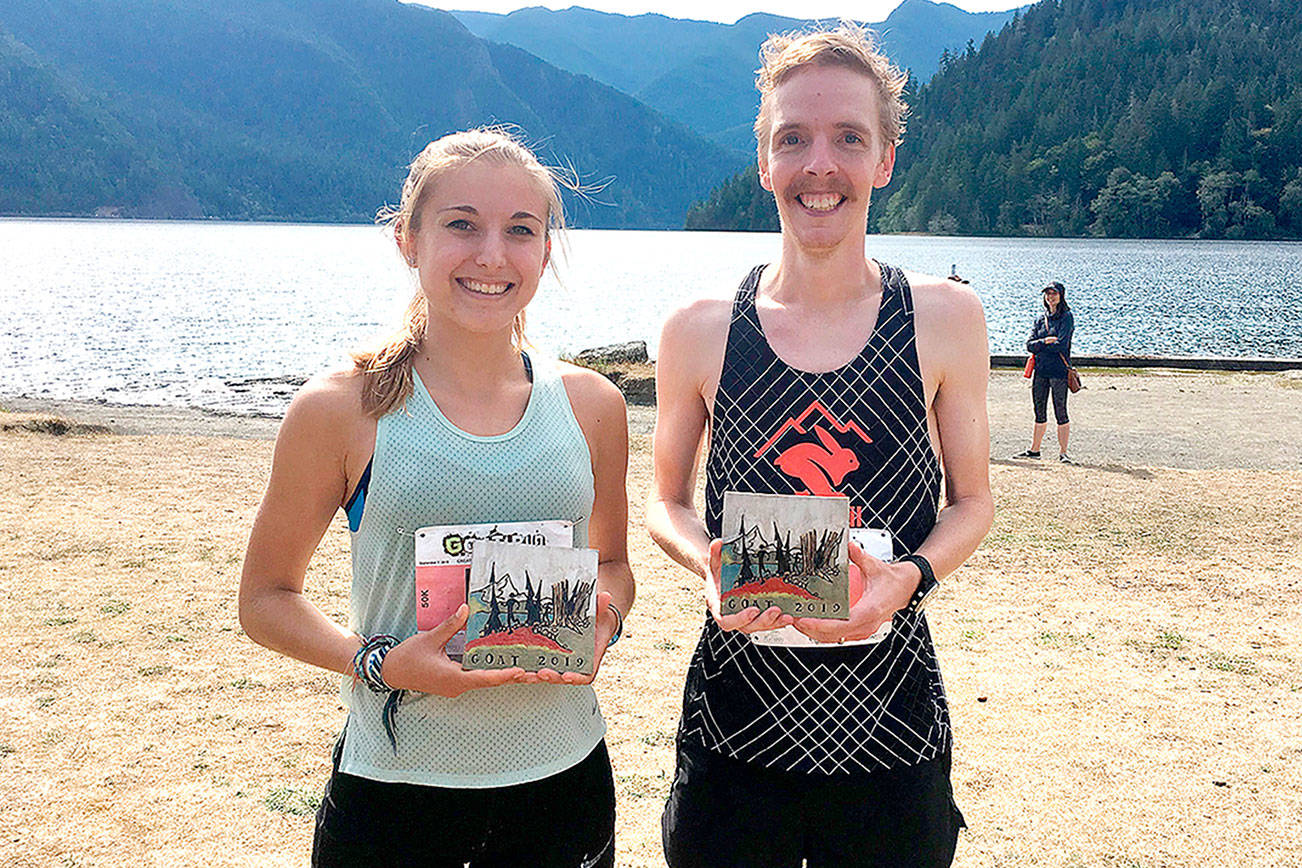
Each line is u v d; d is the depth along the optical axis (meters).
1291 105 120.50
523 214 2.18
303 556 2.28
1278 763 4.25
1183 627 5.88
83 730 4.34
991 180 132.25
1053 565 7.11
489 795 2.16
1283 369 21.55
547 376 2.35
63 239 113.12
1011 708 4.77
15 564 6.60
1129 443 13.02
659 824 3.79
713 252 110.88
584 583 2.09
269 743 4.30
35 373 22.77
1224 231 119.75
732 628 2.14
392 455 2.15
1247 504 9.00
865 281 2.42
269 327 34.06
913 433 2.33
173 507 8.28
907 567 2.18
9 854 3.44
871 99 2.35
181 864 3.44
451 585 2.13
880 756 2.29
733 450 2.39
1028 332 34.53
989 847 3.65
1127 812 3.87
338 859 2.17
